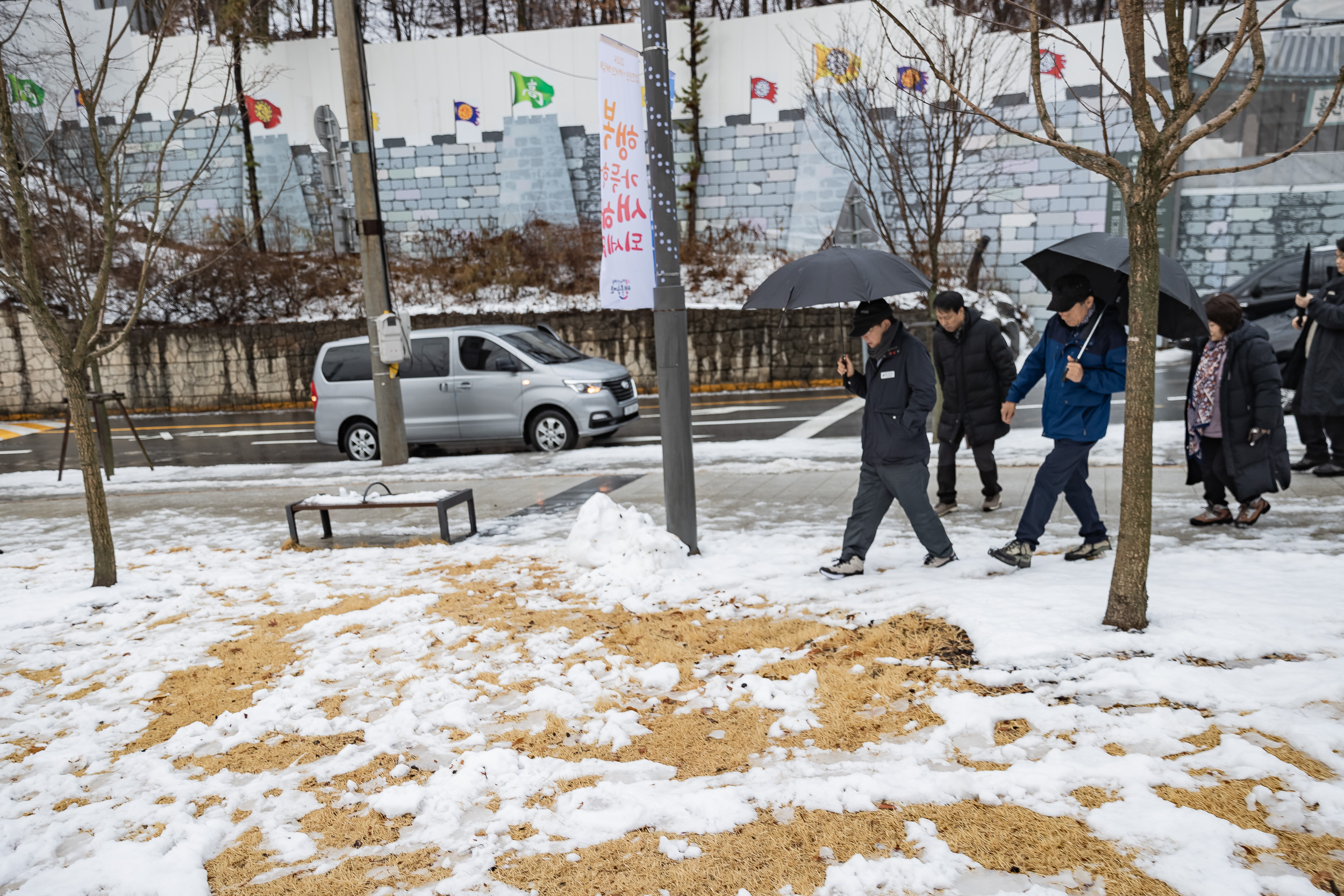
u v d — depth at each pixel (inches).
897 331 198.4
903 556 231.6
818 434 512.4
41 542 338.0
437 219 945.5
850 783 118.9
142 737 154.8
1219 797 107.2
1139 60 141.6
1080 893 92.8
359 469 484.7
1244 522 237.8
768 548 253.1
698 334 827.4
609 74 241.0
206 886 107.7
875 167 740.0
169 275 925.2
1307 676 134.0
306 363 912.9
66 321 912.3
